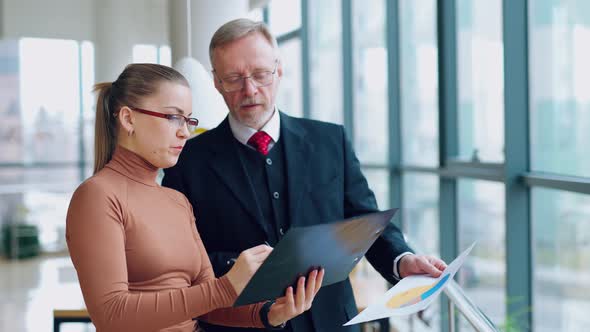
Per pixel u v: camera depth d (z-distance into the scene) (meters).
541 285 3.40
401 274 1.78
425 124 5.29
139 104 1.42
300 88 7.61
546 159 3.34
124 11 10.35
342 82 6.65
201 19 4.91
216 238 1.87
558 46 3.17
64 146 10.35
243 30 1.78
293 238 1.22
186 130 1.47
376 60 6.14
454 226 4.72
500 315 3.91
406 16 5.60
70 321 2.85
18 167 10.14
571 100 3.07
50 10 10.12
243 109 1.82
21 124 10.17
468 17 4.32
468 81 4.38
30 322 5.79
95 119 1.48
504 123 3.48
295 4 7.53
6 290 7.19
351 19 6.56
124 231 1.38
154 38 10.59
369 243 1.52
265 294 1.33
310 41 7.38
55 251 9.88
